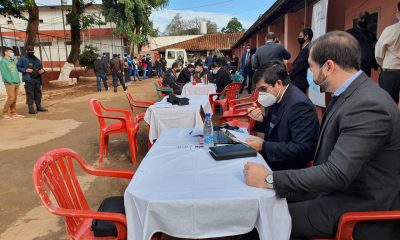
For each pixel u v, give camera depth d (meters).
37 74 9.34
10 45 20.92
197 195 1.70
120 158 5.09
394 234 1.75
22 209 3.48
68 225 2.04
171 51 26.50
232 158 2.24
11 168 4.74
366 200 1.73
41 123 7.98
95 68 15.83
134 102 6.42
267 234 1.66
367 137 1.58
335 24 6.77
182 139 2.83
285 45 10.10
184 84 10.13
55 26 33.84
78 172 4.50
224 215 1.67
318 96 5.84
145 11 23.06
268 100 2.70
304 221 1.90
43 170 1.95
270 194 1.71
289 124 2.51
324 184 1.64
